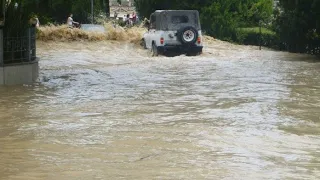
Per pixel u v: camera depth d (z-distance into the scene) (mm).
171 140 9297
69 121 11039
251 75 19734
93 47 32219
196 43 28797
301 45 33469
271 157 8250
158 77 19125
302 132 10055
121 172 7375
